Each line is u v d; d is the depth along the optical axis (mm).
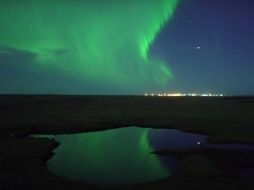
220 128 36250
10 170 17734
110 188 14570
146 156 22500
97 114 57406
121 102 109312
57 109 71188
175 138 31344
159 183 15172
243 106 81125
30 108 72688
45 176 16500
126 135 34094
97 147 26578
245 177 16531
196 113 58500
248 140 28688
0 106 76688
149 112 62219
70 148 26078
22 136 32438
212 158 21484
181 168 18609
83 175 17156
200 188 14281
